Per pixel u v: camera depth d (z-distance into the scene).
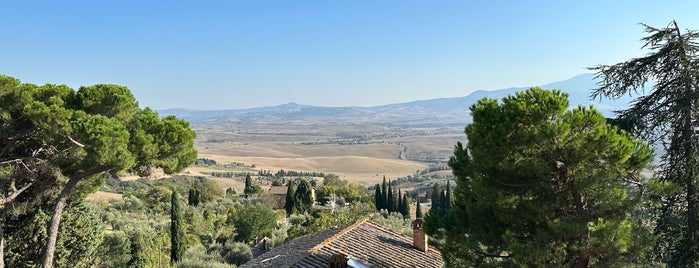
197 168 186.50
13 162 16.94
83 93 16.20
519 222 10.77
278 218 67.81
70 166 17.16
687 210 10.79
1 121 16.16
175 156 17.28
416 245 19.44
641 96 11.77
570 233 9.43
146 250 37.44
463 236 11.49
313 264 16.55
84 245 23.23
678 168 10.84
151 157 15.90
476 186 10.83
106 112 16.61
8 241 20.44
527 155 10.10
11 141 16.06
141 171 17.06
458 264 11.75
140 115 16.42
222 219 59.62
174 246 41.34
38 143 17.03
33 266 20.75
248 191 99.31
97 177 19.67
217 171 182.38
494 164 10.44
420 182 177.12
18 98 15.47
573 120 9.62
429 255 18.95
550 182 10.43
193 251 39.84
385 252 18.38
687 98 10.39
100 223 25.08
